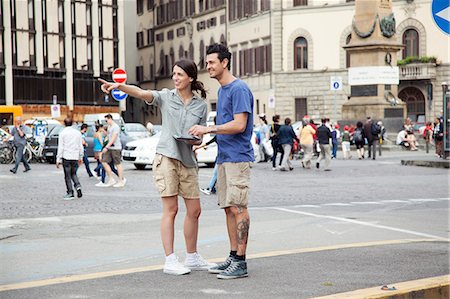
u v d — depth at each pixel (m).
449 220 17.67
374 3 53.69
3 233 15.67
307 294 9.22
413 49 76.31
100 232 15.73
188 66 10.71
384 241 13.65
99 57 93.31
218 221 17.30
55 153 44.44
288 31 80.31
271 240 14.28
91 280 10.07
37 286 9.75
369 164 41.00
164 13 103.56
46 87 87.44
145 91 10.70
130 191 26.42
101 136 32.56
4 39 83.75
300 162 44.53
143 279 10.15
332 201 22.34
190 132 10.31
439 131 47.59
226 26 89.31
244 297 9.09
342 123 55.12
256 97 84.88
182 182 10.84
